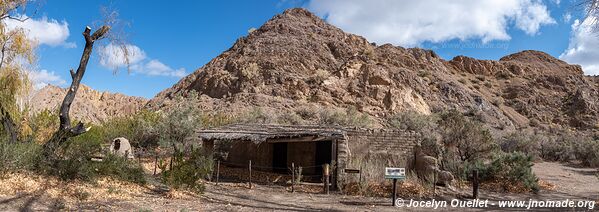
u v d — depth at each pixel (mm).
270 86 62188
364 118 42938
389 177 11680
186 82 76875
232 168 19312
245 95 59031
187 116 26422
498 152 21328
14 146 11281
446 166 18516
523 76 102875
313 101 57969
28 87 12977
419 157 16578
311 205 11508
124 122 28594
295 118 39344
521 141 37719
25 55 12758
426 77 75375
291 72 66625
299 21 90375
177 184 11914
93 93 80062
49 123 15336
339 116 42031
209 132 18797
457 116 21828
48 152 12141
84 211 8766
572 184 20453
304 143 18672
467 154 21250
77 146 13070
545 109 87562
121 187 11633
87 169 11758
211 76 67938
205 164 13867
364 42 89312
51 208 8734
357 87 60594
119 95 83000
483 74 101750
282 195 13203
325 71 65438
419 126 40281
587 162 31797
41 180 10680
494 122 64688
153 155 22469
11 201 8773
